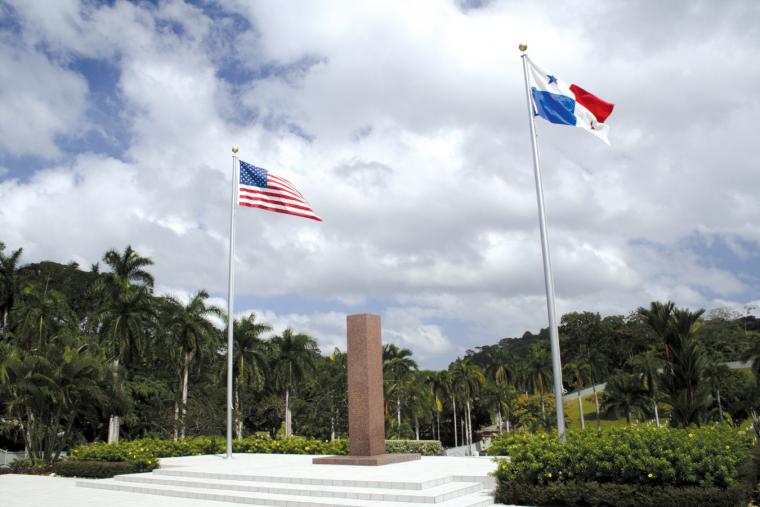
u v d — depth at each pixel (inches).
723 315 4702.3
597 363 2938.0
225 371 2041.1
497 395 2938.0
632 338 3978.8
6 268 1929.1
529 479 508.1
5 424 1283.2
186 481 647.8
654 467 449.4
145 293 1845.5
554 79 676.7
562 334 4443.9
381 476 576.4
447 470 629.9
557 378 577.6
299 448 1003.3
